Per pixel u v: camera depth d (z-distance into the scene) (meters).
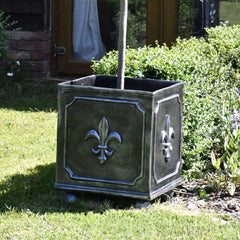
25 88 10.01
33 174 6.16
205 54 6.91
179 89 5.42
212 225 4.87
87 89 5.12
